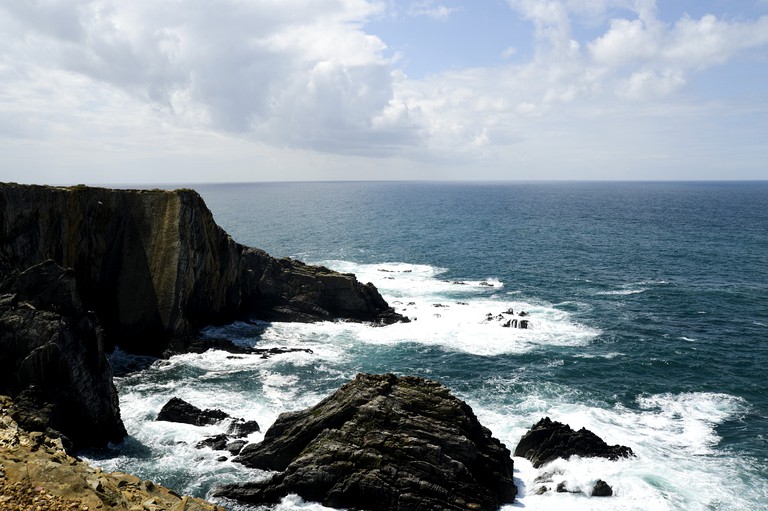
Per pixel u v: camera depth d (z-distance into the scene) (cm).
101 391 3881
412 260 11800
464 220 19912
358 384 3766
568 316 7419
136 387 4969
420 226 17962
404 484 3256
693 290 8831
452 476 3278
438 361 5766
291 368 5500
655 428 4366
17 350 3559
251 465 3688
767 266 10744
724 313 7575
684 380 5331
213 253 6712
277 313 7069
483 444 3572
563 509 3319
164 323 5953
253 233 16275
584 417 4525
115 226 6347
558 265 11062
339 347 6159
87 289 6050
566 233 15900
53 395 3556
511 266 11006
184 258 6109
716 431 4319
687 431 4316
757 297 8369
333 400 3753
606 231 16388
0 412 3206
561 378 5353
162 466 3675
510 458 3725
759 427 4388
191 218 6353
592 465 3719
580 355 5947
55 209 5556
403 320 7062
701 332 6750
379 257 12169
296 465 3416
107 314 6081
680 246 13300
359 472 3306
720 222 18875
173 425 4228
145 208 6406
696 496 3431
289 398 4825
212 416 4312
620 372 5503
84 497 2094
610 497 3425
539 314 7525
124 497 2245
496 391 5050
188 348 5850
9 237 5062
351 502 3291
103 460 3706
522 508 3325
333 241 14575
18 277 3953
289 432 3703
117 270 6225
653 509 3306
